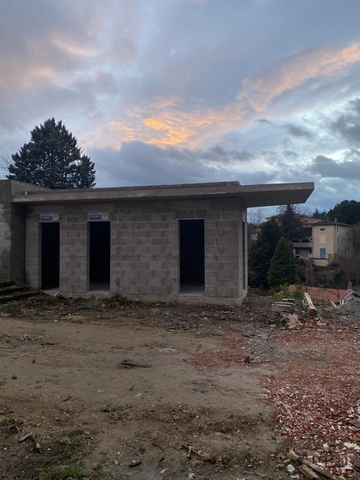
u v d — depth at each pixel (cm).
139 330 830
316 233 4894
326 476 319
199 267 1598
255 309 1061
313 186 981
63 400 460
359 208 5316
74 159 4166
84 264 1209
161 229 1146
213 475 324
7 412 432
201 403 447
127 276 1167
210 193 1042
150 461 342
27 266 1271
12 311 993
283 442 369
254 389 489
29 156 3950
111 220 1183
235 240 1094
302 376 538
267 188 1005
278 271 3294
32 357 631
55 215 1241
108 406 443
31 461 341
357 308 1041
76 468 328
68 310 1043
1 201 1226
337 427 396
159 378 532
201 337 773
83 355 645
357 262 3938
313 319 922
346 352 663
